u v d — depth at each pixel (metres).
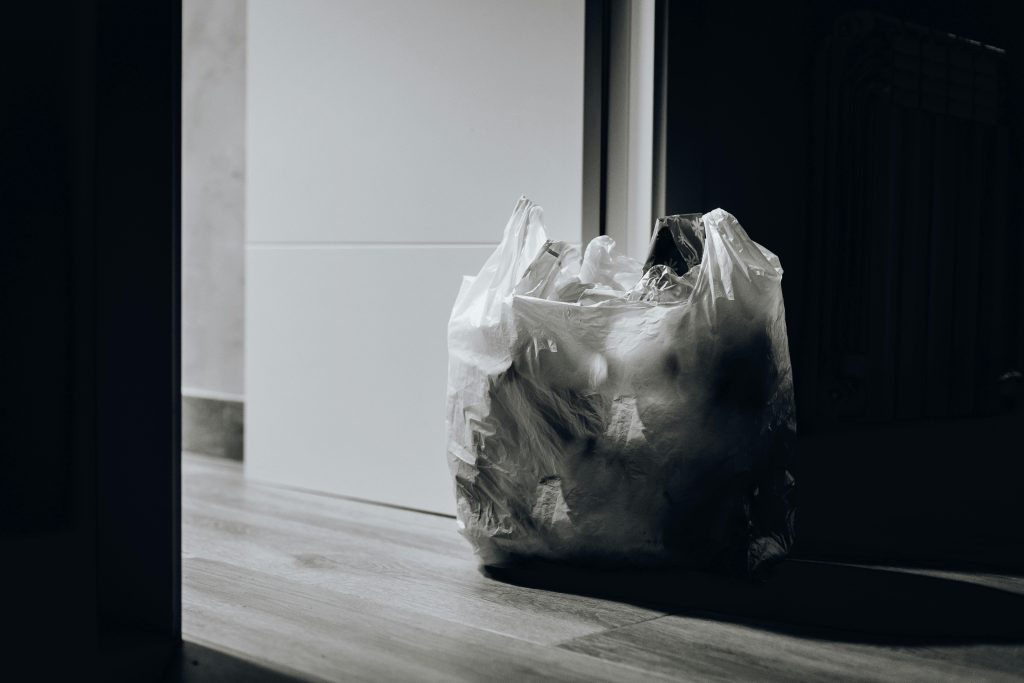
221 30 2.90
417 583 1.58
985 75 3.57
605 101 1.92
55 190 1.01
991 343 3.78
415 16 2.16
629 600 1.48
